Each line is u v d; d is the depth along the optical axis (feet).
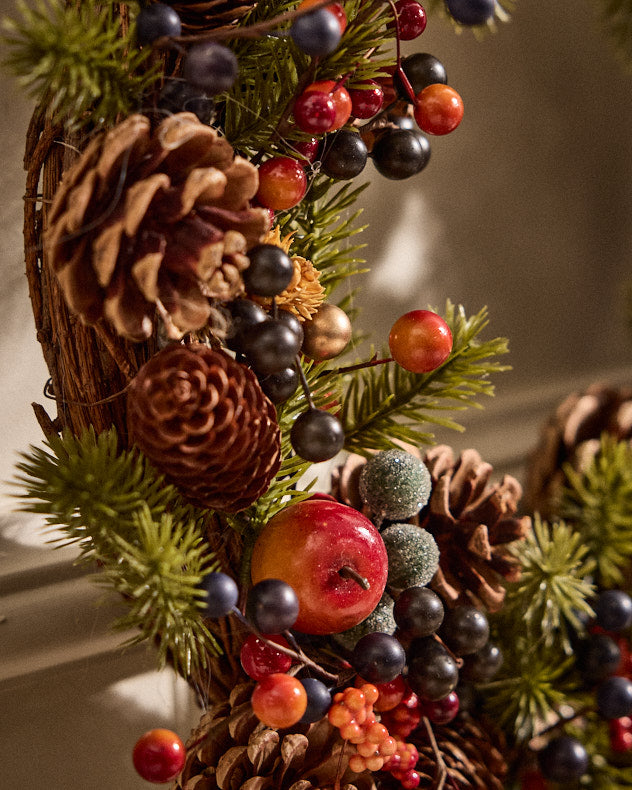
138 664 1.88
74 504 1.54
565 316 2.27
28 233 1.61
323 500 1.67
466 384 1.81
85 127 1.57
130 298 1.49
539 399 2.27
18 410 1.84
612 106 2.23
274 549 1.61
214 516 1.66
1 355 1.81
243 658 1.62
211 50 1.50
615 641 1.96
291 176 1.59
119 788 1.86
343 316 1.65
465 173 2.12
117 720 1.87
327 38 1.51
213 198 1.50
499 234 2.18
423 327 1.64
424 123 1.66
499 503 1.81
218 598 1.55
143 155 1.48
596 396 2.09
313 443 1.59
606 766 1.92
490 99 2.11
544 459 2.05
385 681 1.61
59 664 1.82
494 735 1.84
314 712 1.60
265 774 1.63
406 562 1.68
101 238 1.45
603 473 1.98
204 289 1.49
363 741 1.62
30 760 1.82
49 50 1.47
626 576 2.01
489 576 1.79
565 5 2.14
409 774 1.69
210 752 1.63
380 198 2.05
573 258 2.26
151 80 1.51
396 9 1.66
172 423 1.51
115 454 1.56
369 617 1.68
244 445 1.53
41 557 1.84
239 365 1.55
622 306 2.29
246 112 1.63
